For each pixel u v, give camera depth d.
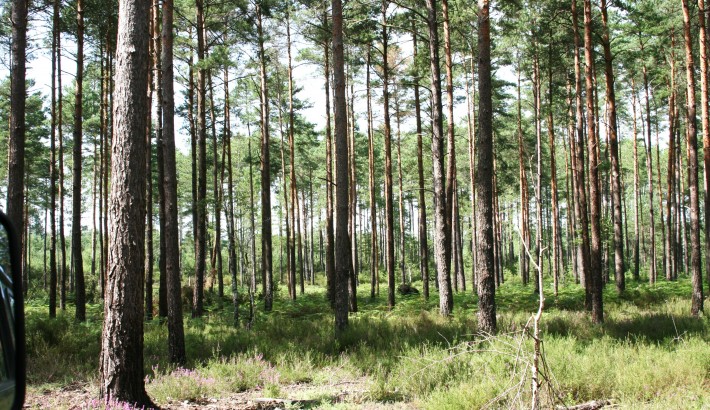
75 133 19.58
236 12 22.31
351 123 32.44
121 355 7.12
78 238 20.03
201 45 20.77
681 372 7.48
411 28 22.80
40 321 13.61
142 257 7.43
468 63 32.25
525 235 36.34
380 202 62.31
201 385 8.70
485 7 12.77
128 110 7.41
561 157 51.91
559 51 25.19
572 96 27.39
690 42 18.89
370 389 8.06
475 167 33.66
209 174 43.75
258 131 38.25
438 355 9.05
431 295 29.47
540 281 5.19
